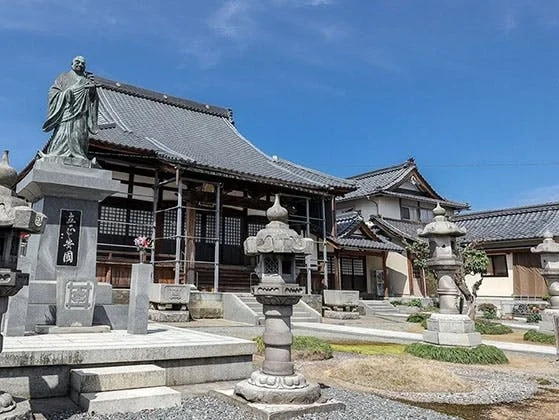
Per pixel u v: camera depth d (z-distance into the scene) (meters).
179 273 20.14
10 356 6.10
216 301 19.59
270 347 6.28
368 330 17.28
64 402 6.11
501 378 9.18
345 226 31.66
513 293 30.92
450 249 13.15
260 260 6.63
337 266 28.69
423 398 7.30
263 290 6.25
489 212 36.97
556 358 11.74
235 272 25.38
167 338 8.57
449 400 7.21
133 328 9.16
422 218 38.44
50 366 6.39
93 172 10.20
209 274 24.53
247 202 25.11
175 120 30.59
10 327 8.24
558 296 17.69
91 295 9.52
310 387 6.11
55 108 10.54
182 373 7.39
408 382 8.02
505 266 31.83
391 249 31.09
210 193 23.83
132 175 23.16
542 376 9.49
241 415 5.64
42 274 9.48
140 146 20.42
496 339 16.30
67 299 9.25
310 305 22.36
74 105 10.59
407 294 33.12
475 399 7.30
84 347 6.95
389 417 5.86
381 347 12.84
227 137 31.77
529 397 7.54
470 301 17.00
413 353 11.61
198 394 6.72
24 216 4.68
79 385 6.06
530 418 6.29
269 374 6.16
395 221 35.91
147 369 6.60
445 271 13.02
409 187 38.38
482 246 32.12
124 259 21.73
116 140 20.31
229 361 7.83
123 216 22.80
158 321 16.81
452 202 40.03
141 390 6.23
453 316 12.45
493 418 6.24
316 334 15.85
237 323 17.80
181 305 17.67
